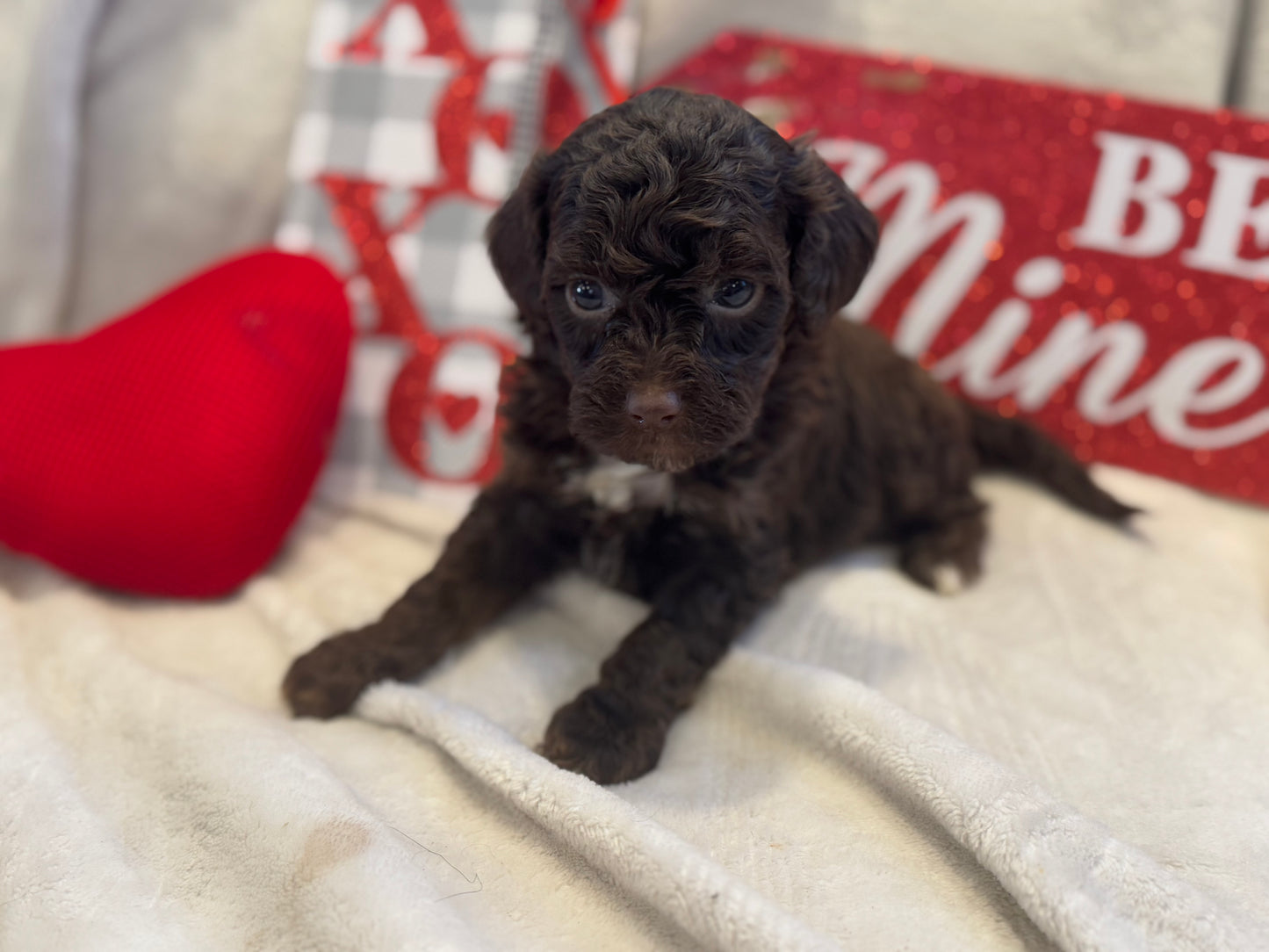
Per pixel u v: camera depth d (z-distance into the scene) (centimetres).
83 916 22
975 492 43
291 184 43
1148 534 41
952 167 44
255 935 22
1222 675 32
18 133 44
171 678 30
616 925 22
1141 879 22
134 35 46
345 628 33
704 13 45
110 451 34
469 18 42
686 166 25
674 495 31
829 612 35
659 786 27
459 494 42
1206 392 43
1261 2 44
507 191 42
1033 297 44
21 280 45
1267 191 41
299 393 37
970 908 23
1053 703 31
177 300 37
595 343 27
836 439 37
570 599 34
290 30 46
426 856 23
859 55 44
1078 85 44
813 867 24
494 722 29
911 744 25
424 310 42
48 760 26
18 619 33
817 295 29
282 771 25
